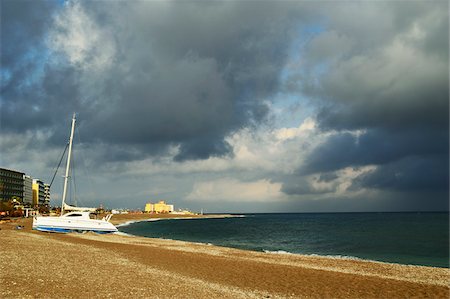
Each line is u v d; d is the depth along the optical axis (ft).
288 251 166.91
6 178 533.55
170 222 622.95
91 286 51.96
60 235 164.86
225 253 127.13
